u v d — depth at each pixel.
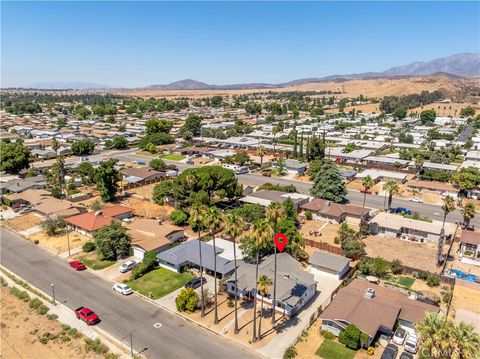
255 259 65.44
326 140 193.25
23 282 63.31
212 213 51.34
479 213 96.56
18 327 51.88
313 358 45.44
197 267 67.25
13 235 83.94
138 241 73.81
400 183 123.12
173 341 48.78
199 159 159.88
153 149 172.62
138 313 55.00
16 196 105.12
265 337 49.41
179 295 55.12
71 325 52.16
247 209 86.75
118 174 106.69
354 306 51.34
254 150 177.38
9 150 131.50
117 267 68.81
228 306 56.59
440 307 55.72
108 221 85.31
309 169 132.50
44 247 77.69
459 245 76.44
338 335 49.06
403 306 52.47
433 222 86.31
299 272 61.53
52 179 114.56
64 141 196.75
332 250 73.38
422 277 64.06
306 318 53.50
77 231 85.12
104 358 45.66
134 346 47.78
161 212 96.94
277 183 125.06
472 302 57.53
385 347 47.19
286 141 190.00
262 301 54.72
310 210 93.06
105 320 53.25
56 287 62.16
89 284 63.22
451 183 118.00
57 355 46.34
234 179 93.12
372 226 84.06
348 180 125.88
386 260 70.19
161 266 68.62
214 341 48.78
